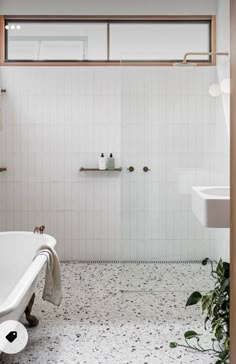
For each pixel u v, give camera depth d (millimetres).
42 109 4676
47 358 2514
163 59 3811
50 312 3293
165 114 3738
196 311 3334
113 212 4762
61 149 4707
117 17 4578
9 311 1962
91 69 4652
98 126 4691
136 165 3771
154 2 4551
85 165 4715
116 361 2492
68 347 2672
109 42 4641
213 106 3705
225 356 2260
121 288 3773
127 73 3744
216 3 4473
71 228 4770
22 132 4688
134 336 2854
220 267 2586
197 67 3693
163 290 3754
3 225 4754
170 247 3783
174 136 3744
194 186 3760
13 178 4719
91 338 2814
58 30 4645
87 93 4672
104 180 4738
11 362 2457
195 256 3775
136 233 3789
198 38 4578
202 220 2848
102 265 4656
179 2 4535
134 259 3787
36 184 4730
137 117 3752
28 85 4656
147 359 2518
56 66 4648
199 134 3729
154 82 3730
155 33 4605
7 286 3404
